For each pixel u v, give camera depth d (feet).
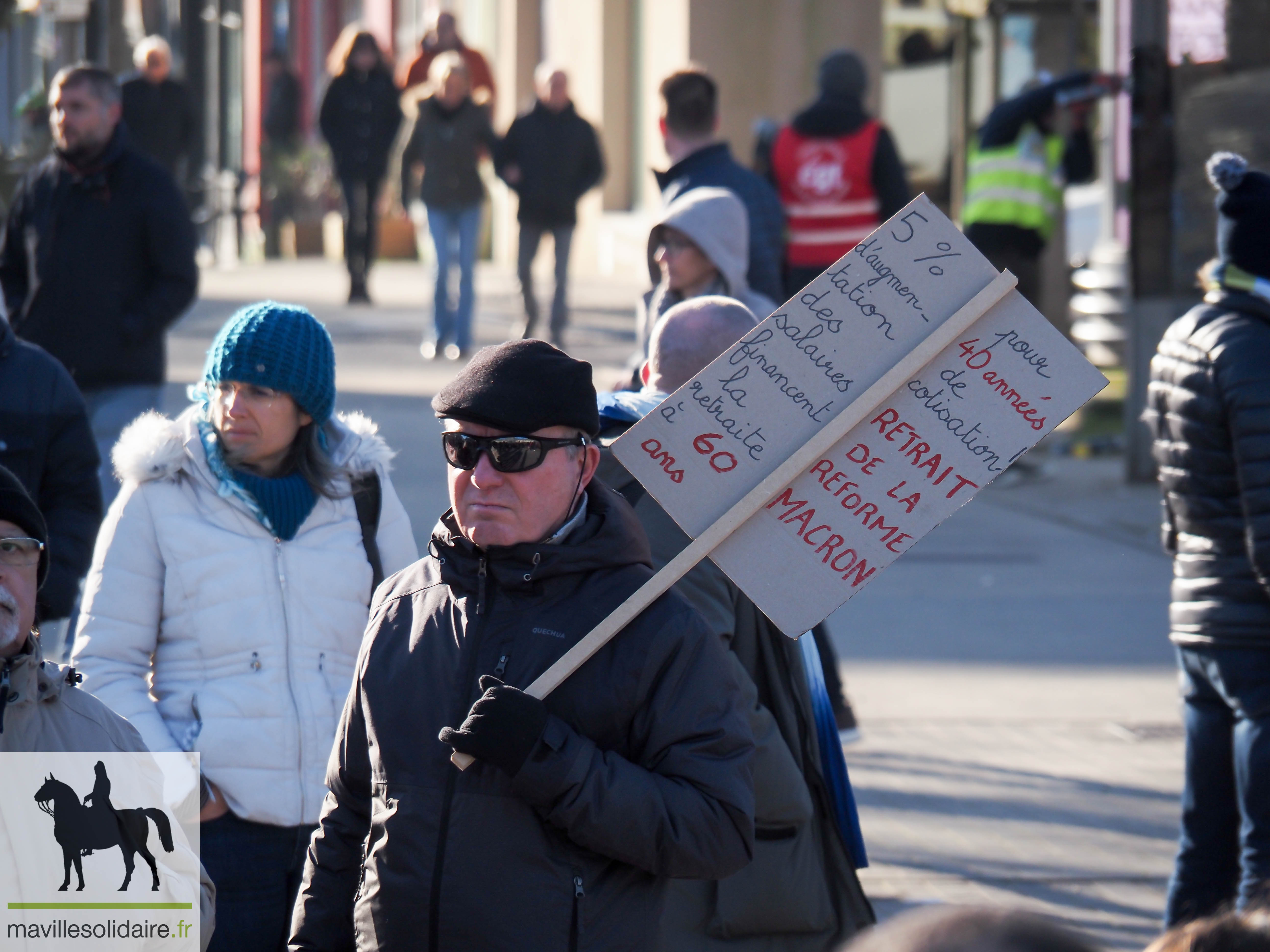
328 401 48.37
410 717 36.86
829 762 50.83
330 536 48.70
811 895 49.44
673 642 36.73
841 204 113.91
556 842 35.65
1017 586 114.93
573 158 183.93
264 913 46.98
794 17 233.55
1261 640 55.01
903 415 38.65
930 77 208.95
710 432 38.58
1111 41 177.88
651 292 78.43
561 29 307.17
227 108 331.77
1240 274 55.77
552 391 36.55
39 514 37.37
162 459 47.70
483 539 36.78
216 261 315.58
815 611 38.34
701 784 36.01
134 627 47.32
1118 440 163.94
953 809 76.28
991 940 19.38
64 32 234.17
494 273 309.63
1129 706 91.50
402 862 36.11
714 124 91.61
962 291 38.68
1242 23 135.64
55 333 82.74
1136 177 141.38
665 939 47.29
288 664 47.29
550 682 35.73
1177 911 58.34
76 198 82.99
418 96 219.00
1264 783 54.65
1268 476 53.42
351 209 231.50
